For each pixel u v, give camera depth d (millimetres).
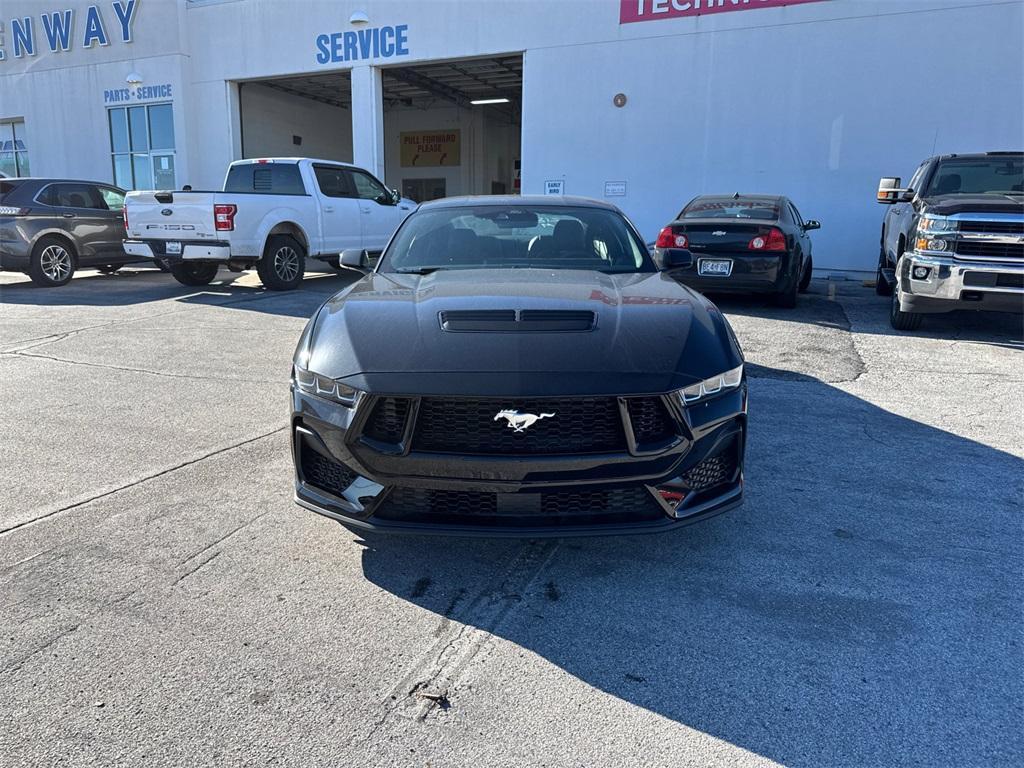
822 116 13273
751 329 8078
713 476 2887
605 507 2707
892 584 2891
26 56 21078
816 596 2807
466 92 23609
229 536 3281
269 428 4812
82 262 12258
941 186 8383
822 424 4891
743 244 8602
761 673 2355
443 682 2311
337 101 25516
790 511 3561
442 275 3861
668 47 14039
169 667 2363
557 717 2154
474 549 3182
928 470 4086
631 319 3035
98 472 4031
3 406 5285
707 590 2852
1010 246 6859
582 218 4598
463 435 2639
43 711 2154
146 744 2027
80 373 6234
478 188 27266
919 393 5617
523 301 3197
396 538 3275
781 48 13297
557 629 2602
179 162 19469
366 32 16766
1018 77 12078
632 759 1989
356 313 3160
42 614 2652
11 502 3625
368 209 12422
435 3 15867
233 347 7254
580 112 14953
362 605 2742
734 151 13969
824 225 13609
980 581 2914
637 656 2445
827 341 7480
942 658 2422
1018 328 8211
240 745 2027
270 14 17734
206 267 12211
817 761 1983
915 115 12734
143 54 19250
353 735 2072
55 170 21469
